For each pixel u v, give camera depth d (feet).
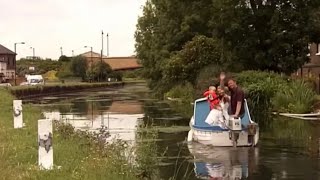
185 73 131.13
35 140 41.70
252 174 37.93
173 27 150.30
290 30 110.93
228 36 118.62
